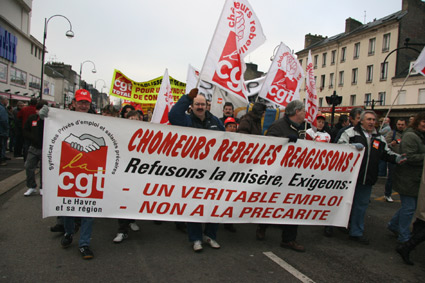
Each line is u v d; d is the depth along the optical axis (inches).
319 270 140.1
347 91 1419.8
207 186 156.1
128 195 147.3
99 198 143.9
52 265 132.6
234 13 187.8
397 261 155.0
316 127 246.1
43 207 137.4
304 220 170.2
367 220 225.9
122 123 145.0
